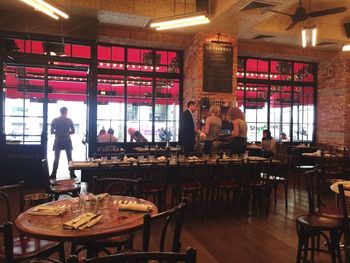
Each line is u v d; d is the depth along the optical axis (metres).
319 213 3.09
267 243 3.62
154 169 4.48
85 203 2.46
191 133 6.34
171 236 3.79
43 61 6.62
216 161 4.83
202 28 7.28
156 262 2.00
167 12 6.54
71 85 10.80
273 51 8.73
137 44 7.93
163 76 8.35
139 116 8.34
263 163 5.05
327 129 9.34
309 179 3.32
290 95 9.70
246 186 4.86
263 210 5.02
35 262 1.92
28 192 5.91
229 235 3.88
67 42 6.60
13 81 6.89
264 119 9.52
